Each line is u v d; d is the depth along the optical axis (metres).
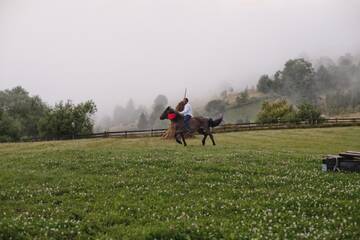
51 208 14.64
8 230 12.02
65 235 11.95
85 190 17.48
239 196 15.84
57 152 30.62
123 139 61.75
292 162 23.80
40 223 12.70
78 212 14.06
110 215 13.55
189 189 17.11
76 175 20.72
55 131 89.12
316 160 24.66
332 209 13.70
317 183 17.75
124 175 20.42
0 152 37.56
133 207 14.48
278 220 12.78
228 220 12.78
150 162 23.75
